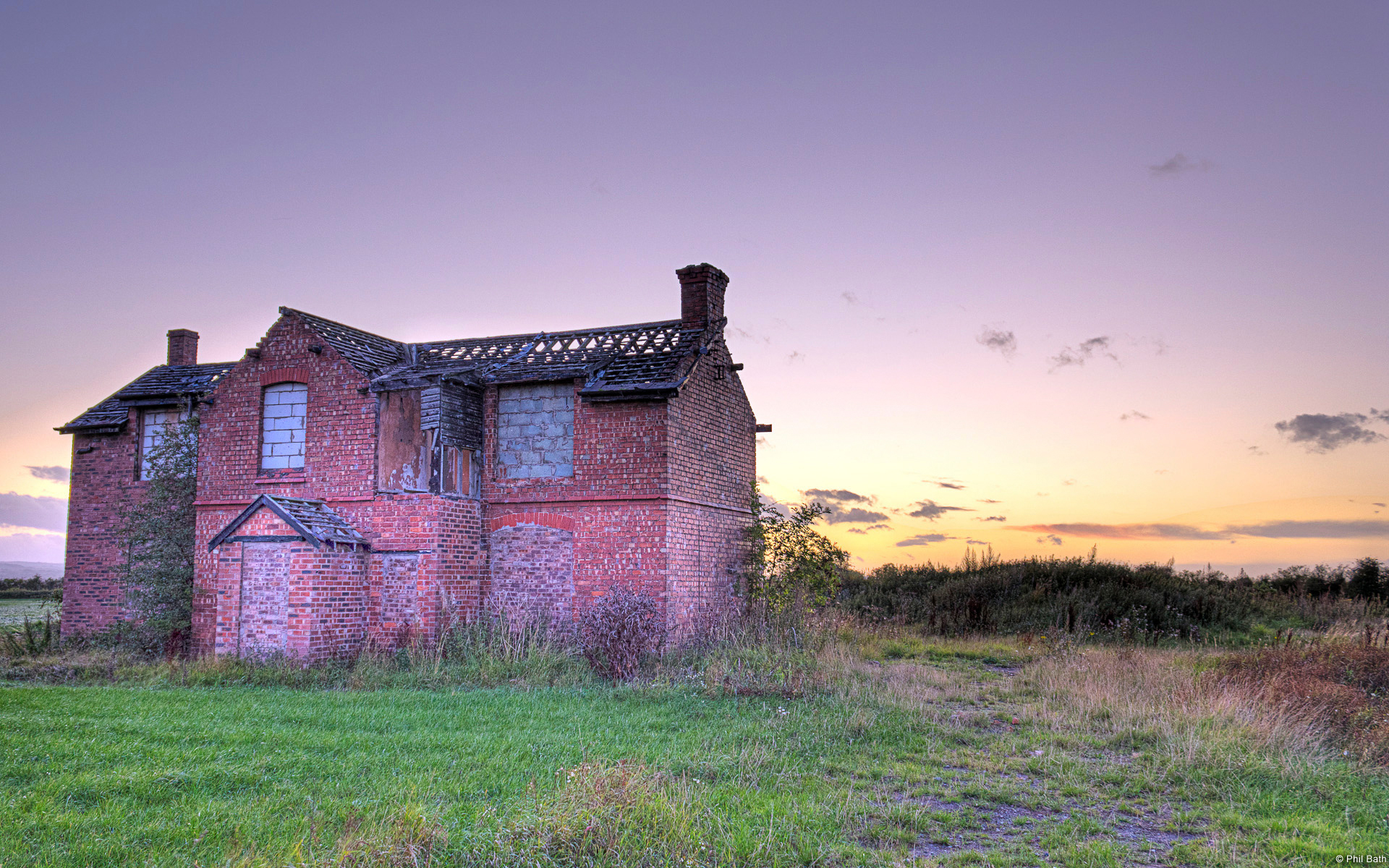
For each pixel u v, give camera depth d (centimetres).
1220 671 1373
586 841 624
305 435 1902
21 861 605
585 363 1914
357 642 1745
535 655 1587
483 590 1853
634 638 1512
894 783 861
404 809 688
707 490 1944
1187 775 884
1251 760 922
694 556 1862
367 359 1961
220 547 1744
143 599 2014
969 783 871
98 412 2286
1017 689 1391
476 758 900
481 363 2011
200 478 1972
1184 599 2316
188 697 1305
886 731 1064
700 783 812
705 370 1961
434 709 1198
